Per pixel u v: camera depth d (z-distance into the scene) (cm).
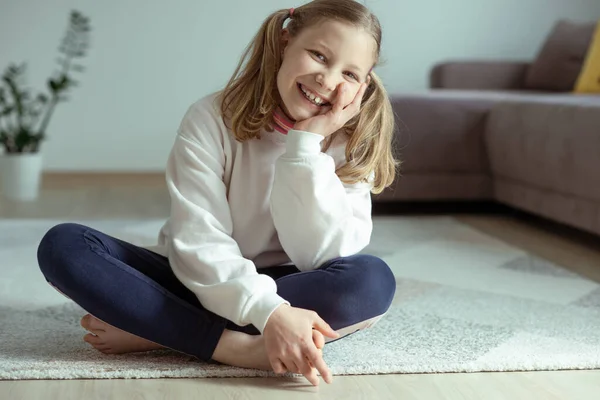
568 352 130
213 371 115
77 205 320
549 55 385
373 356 126
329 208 121
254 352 115
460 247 236
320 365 107
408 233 260
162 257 131
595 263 218
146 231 256
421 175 303
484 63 402
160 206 319
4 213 298
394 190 303
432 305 163
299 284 117
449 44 440
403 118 300
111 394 108
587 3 445
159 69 421
